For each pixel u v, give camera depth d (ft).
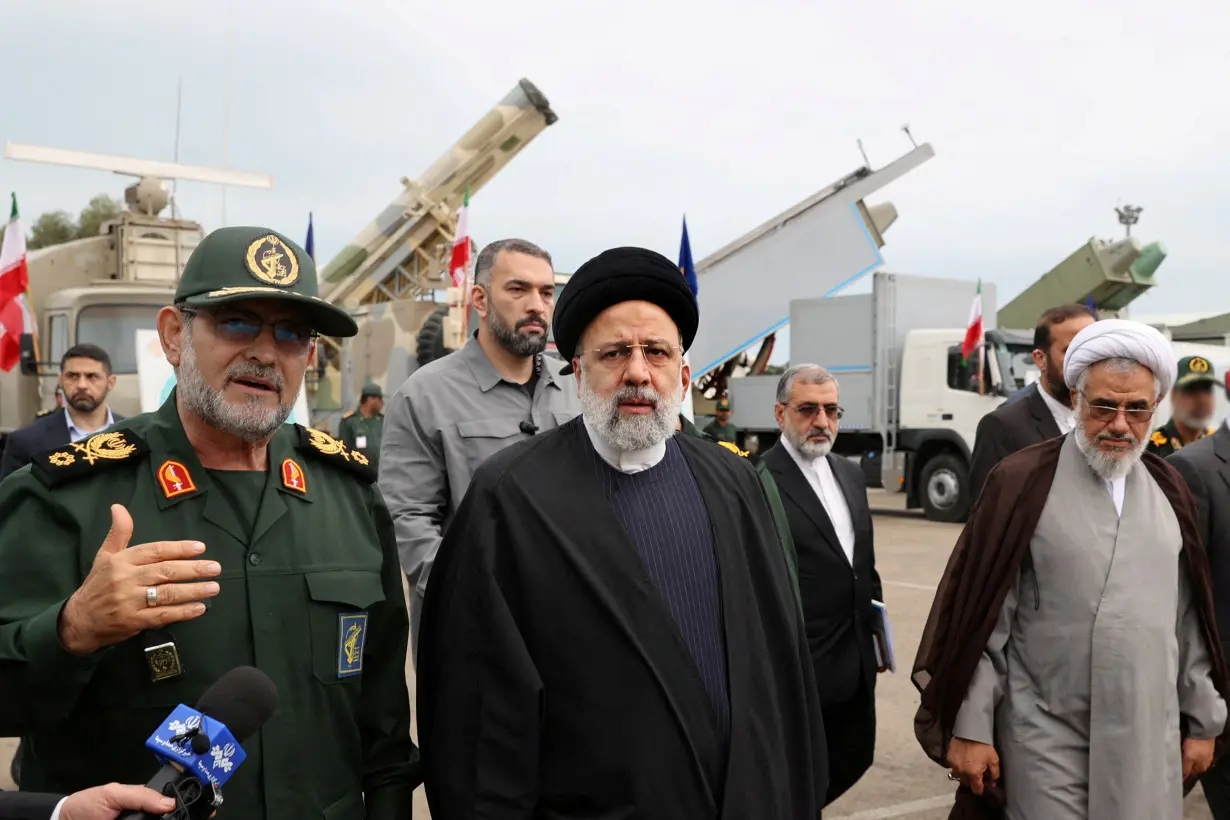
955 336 44.80
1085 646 8.79
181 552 5.00
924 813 13.69
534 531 6.27
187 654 5.64
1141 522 9.00
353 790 6.29
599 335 6.47
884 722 17.70
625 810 5.84
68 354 16.96
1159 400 9.00
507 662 5.98
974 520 9.60
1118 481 9.20
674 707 5.97
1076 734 8.86
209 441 6.19
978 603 9.26
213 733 4.62
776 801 6.24
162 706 5.55
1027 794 8.96
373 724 6.81
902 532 41.39
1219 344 60.95
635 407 6.42
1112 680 8.66
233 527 6.01
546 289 10.62
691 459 6.97
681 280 6.61
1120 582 8.81
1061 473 9.25
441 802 6.08
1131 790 8.53
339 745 6.19
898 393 46.88
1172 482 9.44
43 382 30.01
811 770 6.64
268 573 6.01
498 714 5.95
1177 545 9.09
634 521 6.46
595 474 6.59
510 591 6.20
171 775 4.56
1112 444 8.87
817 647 11.99
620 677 5.97
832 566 12.01
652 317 6.44
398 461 10.56
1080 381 9.12
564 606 6.07
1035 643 9.05
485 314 10.68
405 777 6.81
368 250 42.68
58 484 5.69
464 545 6.41
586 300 6.45
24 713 5.16
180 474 5.98
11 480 5.71
